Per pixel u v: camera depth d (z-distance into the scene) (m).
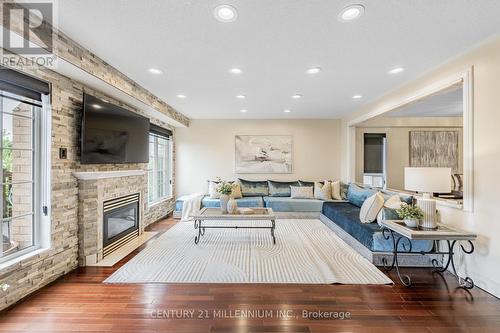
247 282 2.57
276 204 5.57
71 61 2.38
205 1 1.82
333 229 4.55
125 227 3.90
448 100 4.45
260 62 2.90
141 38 2.36
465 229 2.61
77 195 2.97
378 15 1.99
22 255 2.33
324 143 6.46
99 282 2.57
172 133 6.34
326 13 1.96
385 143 6.46
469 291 2.41
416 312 2.08
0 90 2.15
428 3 1.84
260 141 6.47
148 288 2.45
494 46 2.30
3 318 1.96
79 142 2.99
